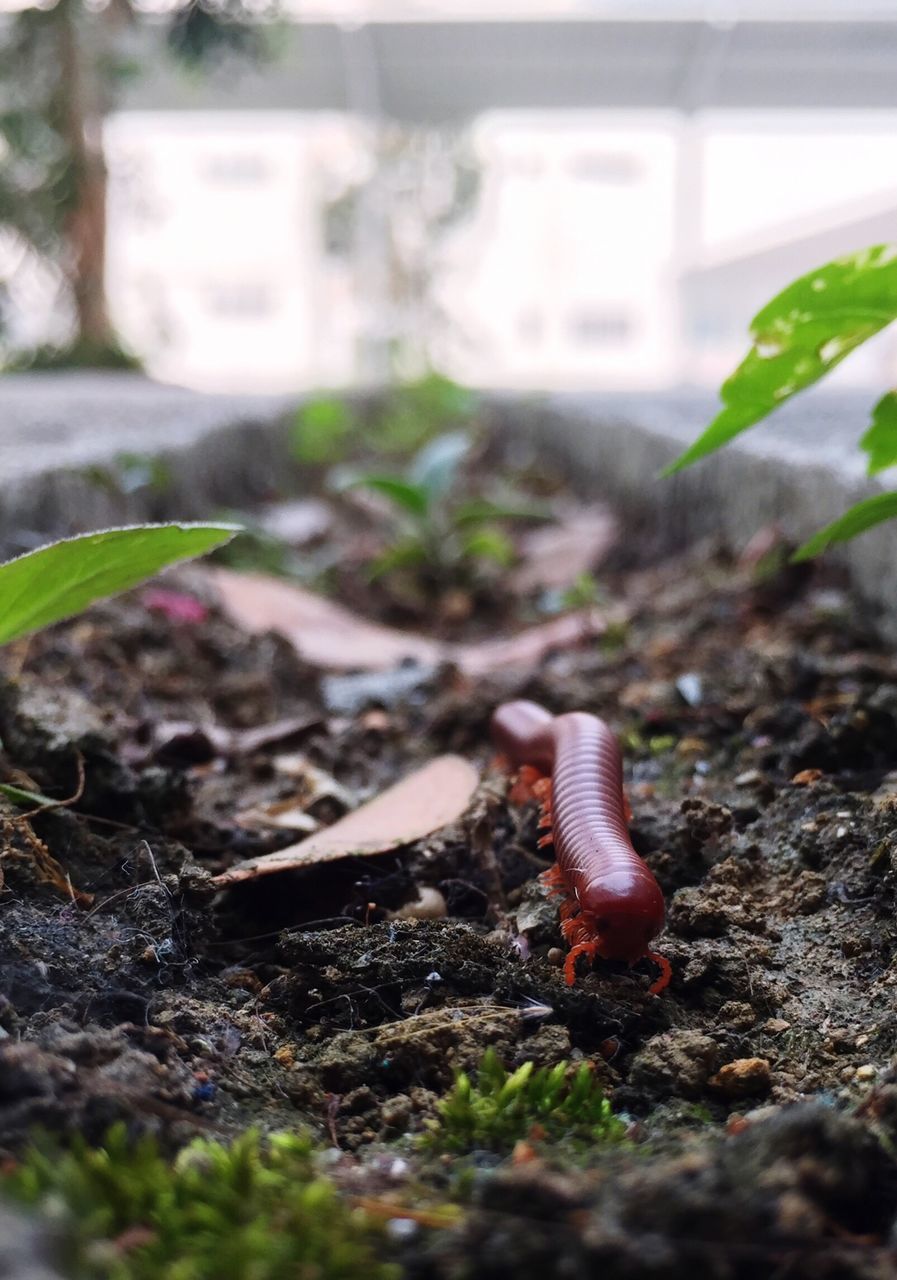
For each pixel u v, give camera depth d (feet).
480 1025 0.35
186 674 0.76
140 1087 0.29
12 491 0.83
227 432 1.58
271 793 0.56
